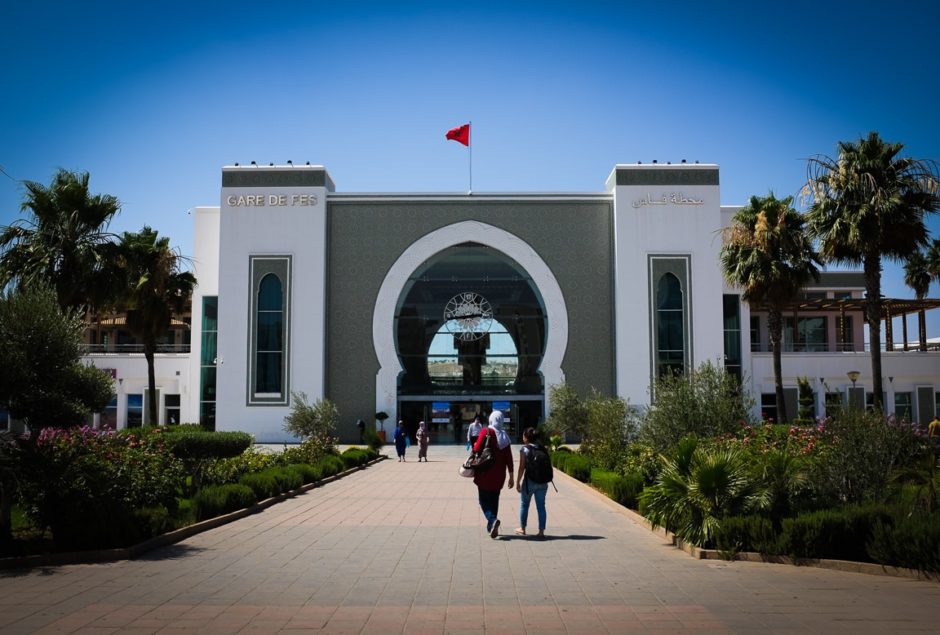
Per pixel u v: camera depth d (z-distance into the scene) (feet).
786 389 136.46
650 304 129.59
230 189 132.77
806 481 34.71
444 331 134.72
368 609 22.67
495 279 135.23
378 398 130.93
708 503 32.48
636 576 27.45
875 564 28.48
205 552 32.09
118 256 76.89
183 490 47.42
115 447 38.81
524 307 134.92
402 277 133.59
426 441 100.42
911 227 77.41
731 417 53.06
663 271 130.31
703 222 130.82
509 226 134.62
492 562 29.91
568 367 131.85
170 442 54.95
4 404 34.99
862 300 138.31
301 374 129.29
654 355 128.57
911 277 164.35
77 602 23.56
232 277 131.13
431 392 133.80
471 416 133.69
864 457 34.71
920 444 35.91
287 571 28.12
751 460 35.91
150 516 34.42
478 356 134.21
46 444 33.60
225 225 132.16
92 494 32.35
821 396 135.95
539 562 29.99
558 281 133.59
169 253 106.32
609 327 132.67
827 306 144.05
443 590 25.13
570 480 67.72
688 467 35.50
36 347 35.19
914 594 24.88
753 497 32.65
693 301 129.59
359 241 134.21
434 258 135.13
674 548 33.42
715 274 130.11
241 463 59.26
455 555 31.42
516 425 133.18
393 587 25.54
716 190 131.13
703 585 26.05
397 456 108.17
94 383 37.45
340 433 130.72
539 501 36.68
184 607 22.89
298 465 63.93
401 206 134.72
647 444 54.95
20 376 33.83
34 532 36.32
